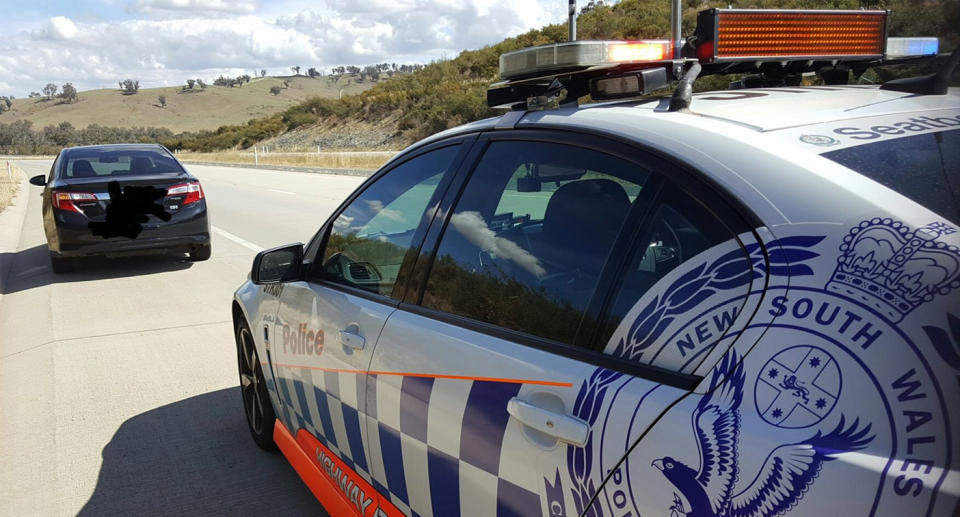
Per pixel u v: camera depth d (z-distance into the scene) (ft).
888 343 4.02
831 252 4.45
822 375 4.13
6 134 465.06
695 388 4.65
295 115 185.68
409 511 7.34
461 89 136.77
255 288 12.14
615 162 5.95
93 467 12.78
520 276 6.51
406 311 7.70
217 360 18.51
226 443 13.48
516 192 6.91
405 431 7.14
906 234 4.39
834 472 3.85
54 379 17.51
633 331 5.26
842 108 6.11
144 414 15.10
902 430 3.83
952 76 6.42
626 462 4.77
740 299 4.68
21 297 27.50
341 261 9.48
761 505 4.04
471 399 6.22
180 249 32.17
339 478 9.02
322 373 9.09
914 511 3.62
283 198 62.69
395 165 9.22
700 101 6.62
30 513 11.38
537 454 5.46
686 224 5.21
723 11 7.14
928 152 5.24
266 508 11.21
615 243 5.71
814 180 4.84
